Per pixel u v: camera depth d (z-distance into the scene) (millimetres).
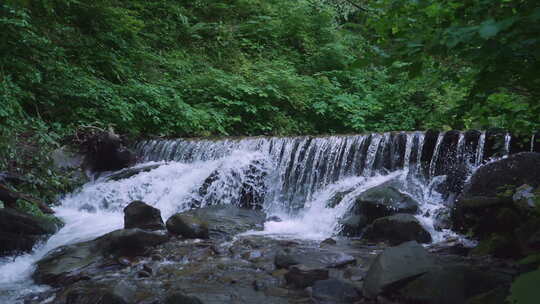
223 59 12516
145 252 4461
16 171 6512
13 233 4848
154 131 9234
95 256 4367
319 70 13719
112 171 7949
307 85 11680
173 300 2996
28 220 5023
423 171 5758
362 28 2486
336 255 3801
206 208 5664
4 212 4844
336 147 6590
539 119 2826
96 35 9719
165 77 10656
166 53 11602
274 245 4566
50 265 4246
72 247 4676
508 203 3775
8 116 6801
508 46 1727
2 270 4328
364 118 11562
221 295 3232
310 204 6230
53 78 7953
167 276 3748
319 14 14594
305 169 6746
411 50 1976
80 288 3561
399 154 6078
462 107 2779
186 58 11852
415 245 3215
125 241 4438
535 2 1673
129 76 9711
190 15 13414
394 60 2080
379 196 5020
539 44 1681
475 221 4043
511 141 5133
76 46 9148
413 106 10328
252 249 4477
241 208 5898
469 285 2709
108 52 9516
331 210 5551
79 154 7629
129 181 7129
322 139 6738
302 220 5957
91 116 7980
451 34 1751
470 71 2387
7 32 7215
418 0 2012
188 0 13805
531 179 3844
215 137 8773
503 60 1912
